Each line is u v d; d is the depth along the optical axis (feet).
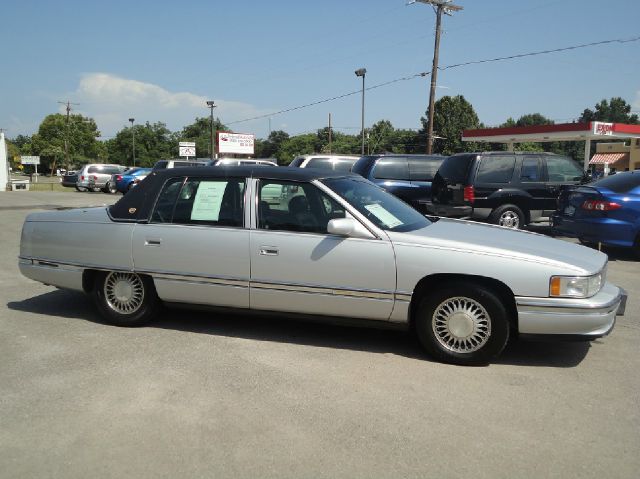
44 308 19.86
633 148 145.18
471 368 14.46
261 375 13.80
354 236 15.03
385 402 12.38
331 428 11.19
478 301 14.30
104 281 17.63
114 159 324.60
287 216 15.87
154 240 16.83
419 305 14.92
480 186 35.42
